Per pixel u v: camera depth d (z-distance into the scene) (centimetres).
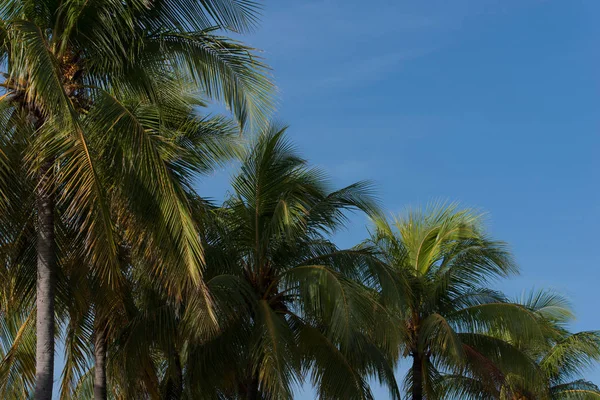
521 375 2172
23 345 1611
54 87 1130
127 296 1708
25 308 1451
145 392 1769
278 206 1780
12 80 1283
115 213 1273
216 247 1817
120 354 1714
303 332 1791
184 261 1194
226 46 1348
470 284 2238
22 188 1267
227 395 2017
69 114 1137
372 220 2322
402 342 1830
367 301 1706
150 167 1195
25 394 1596
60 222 1359
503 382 2173
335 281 1680
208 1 1317
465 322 2178
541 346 2378
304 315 1809
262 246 1844
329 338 1736
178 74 1370
